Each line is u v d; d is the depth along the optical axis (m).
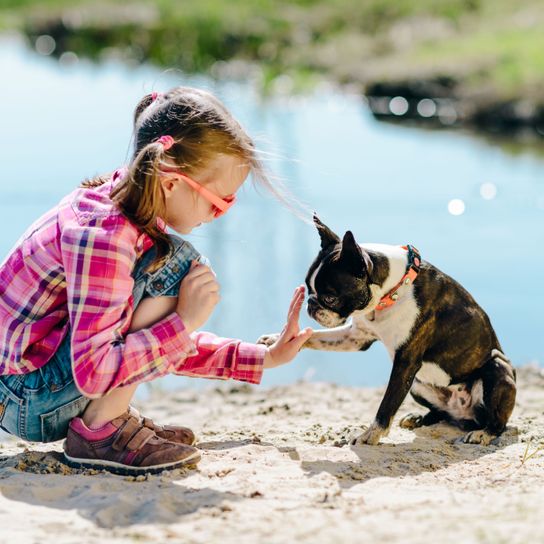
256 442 4.82
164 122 4.05
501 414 4.93
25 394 4.09
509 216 10.97
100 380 3.86
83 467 4.14
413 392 5.20
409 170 13.12
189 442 4.57
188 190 4.05
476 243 9.96
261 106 18.19
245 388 6.75
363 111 18.31
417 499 3.76
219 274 9.06
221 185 4.10
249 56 22.70
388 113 18.34
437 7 23.86
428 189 12.08
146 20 24.47
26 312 4.06
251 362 4.65
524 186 12.27
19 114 15.67
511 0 24.03
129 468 4.07
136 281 4.05
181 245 4.11
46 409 4.09
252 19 24.44
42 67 21.20
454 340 4.91
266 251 9.73
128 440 4.09
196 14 24.62
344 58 21.70
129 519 3.51
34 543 3.24
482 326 4.99
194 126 4.00
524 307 8.23
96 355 3.85
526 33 21.73
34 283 4.04
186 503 3.64
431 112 18.19
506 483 4.09
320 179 12.34
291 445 4.73
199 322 4.04
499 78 18.47
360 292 4.65
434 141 15.52
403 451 4.62
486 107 17.41
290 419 5.64
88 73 20.72
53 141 13.66
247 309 8.15
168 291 4.07
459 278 8.92
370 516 3.47
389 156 14.03
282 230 10.45
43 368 4.09
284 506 3.62
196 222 4.16
